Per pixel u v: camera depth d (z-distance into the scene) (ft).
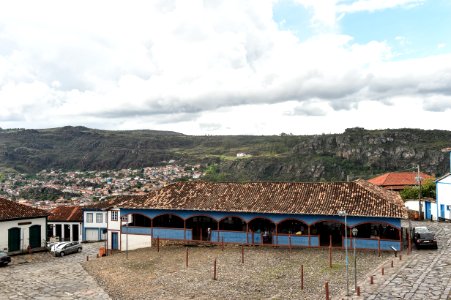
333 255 118.93
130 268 116.16
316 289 86.28
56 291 94.17
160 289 92.32
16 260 142.51
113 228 170.81
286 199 137.28
